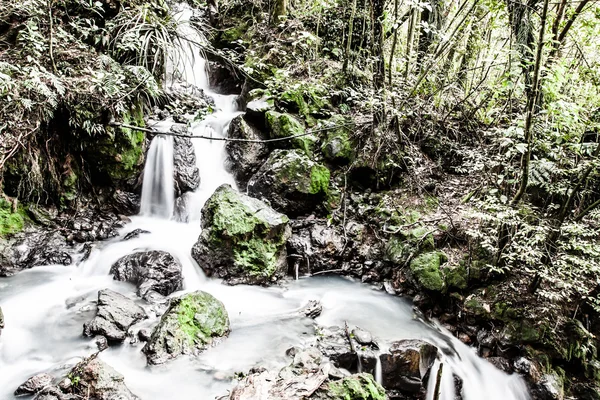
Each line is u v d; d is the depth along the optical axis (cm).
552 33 395
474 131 639
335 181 630
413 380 372
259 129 679
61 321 388
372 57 620
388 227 556
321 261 539
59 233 515
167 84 745
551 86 367
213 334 387
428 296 478
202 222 541
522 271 450
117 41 599
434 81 657
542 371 390
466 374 407
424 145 643
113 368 325
